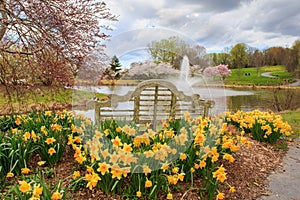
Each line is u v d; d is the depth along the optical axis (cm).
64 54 483
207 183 254
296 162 383
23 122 362
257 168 341
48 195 189
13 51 459
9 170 255
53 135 292
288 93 1138
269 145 452
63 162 294
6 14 478
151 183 223
